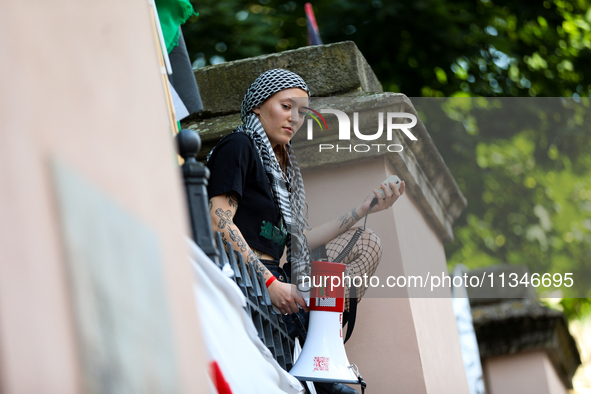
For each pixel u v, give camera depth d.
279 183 5.20
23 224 1.07
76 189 1.25
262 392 3.74
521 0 16.81
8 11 1.15
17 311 1.02
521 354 11.97
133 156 1.59
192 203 3.73
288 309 4.78
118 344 1.31
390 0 15.12
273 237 5.05
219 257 4.12
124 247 1.41
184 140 3.79
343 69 7.35
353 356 6.19
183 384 1.61
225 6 15.89
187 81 6.83
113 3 1.71
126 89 1.66
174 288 1.68
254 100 5.38
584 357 21.48
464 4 16.34
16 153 1.09
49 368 1.07
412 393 6.03
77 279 1.20
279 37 16.09
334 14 15.54
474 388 10.25
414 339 6.12
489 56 16.09
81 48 1.43
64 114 1.28
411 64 15.53
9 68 1.12
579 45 17.30
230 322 3.58
